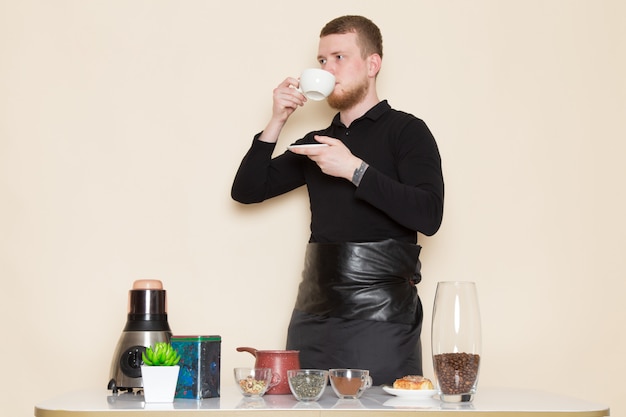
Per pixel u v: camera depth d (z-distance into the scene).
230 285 2.69
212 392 1.75
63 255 2.67
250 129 2.75
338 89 2.36
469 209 2.73
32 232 2.68
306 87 2.30
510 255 2.72
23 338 2.64
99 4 2.76
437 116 2.76
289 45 2.77
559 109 2.78
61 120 2.72
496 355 2.69
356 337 2.15
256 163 2.48
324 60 2.42
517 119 2.77
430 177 2.19
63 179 2.70
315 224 2.37
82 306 2.66
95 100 2.73
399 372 2.14
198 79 2.75
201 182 2.72
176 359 1.67
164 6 2.77
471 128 2.76
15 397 2.62
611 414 2.69
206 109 2.74
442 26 2.79
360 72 2.38
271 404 1.61
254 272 2.70
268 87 2.76
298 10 2.78
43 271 2.66
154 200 2.71
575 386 2.70
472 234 2.72
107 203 2.70
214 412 1.47
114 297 2.67
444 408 1.53
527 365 2.69
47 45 2.74
